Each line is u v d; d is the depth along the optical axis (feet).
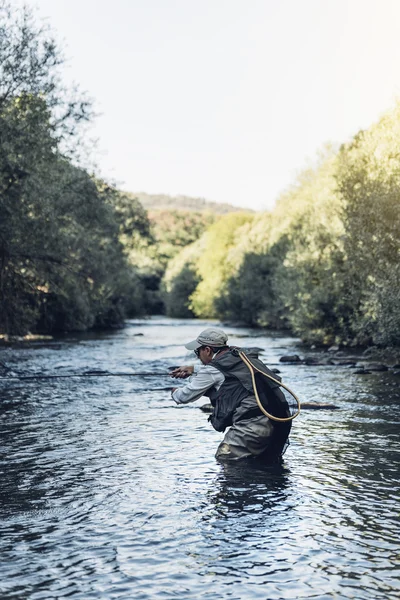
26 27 69.10
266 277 177.88
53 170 76.79
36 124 68.44
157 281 391.04
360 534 17.48
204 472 23.99
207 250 293.23
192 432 31.73
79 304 133.69
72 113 74.18
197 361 74.13
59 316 136.26
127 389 49.34
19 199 67.87
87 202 82.38
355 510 19.53
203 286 277.03
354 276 86.58
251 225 265.13
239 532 17.70
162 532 17.76
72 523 18.61
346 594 13.93
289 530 17.81
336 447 28.25
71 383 53.26
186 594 13.97
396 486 22.12
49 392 47.50
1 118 65.72
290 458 26.23
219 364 26.40
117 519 18.92
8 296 81.97
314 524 18.30
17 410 39.09
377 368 62.28
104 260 101.30
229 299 206.08
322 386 50.11
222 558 15.89
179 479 23.09
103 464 25.44
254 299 183.01
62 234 79.15
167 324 204.64
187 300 306.14
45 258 78.23
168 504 20.25
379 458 26.18
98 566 15.48
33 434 31.55
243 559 15.84
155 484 22.52
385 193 74.02
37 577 14.88
